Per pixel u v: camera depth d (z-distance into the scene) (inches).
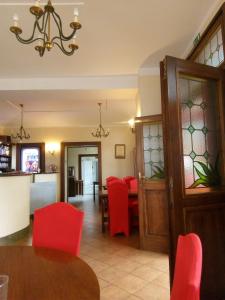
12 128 333.7
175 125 78.6
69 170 469.7
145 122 149.6
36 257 52.4
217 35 98.5
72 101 216.1
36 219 68.2
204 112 88.7
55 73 162.4
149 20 108.5
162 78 82.4
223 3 89.7
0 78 168.1
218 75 87.8
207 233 80.3
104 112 265.9
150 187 144.6
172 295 32.1
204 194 81.7
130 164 328.8
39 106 234.5
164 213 141.1
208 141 88.4
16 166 330.0
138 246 150.3
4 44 124.3
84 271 44.9
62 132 335.0
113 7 98.9
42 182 268.8
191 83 86.5
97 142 332.2
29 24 106.8
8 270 45.5
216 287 79.4
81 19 105.7
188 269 27.6
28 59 141.7
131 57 142.9
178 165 78.0
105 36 119.8
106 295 91.8
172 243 76.1
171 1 96.9
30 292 36.9
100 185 323.9
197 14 105.5
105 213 199.3
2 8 98.0
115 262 124.8
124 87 168.2
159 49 133.7
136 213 188.5
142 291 94.7
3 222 157.6
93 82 169.2
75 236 63.3
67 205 68.0
